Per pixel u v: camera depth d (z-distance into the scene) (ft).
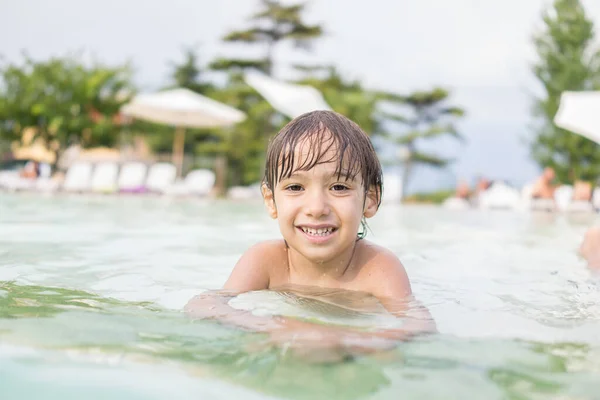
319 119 6.41
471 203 50.93
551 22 71.92
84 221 17.49
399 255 10.94
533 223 24.22
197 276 7.66
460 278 8.25
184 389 3.01
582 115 35.35
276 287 6.66
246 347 3.90
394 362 3.70
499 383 3.36
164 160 71.67
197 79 105.29
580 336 4.61
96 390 2.93
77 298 5.68
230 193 53.31
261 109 88.33
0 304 5.05
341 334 4.39
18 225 15.19
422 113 102.83
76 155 76.07
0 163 71.36
